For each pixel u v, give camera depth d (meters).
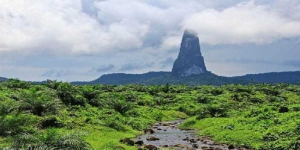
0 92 42.31
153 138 27.66
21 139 17.16
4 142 19.42
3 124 21.58
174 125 41.28
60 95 40.84
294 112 30.33
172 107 57.94
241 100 65.44
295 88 89.00
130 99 60.28
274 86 95.88
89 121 30.45
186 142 26.34
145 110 50.66
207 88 89.56
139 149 21.33
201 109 47.22
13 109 28.28
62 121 27.48
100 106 43.41
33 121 25.30
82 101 41.47
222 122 33.81
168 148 22.94
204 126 35.81
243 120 31.78
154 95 73.12
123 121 35.12
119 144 22.55
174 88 89.06
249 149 22.61
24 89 51.62
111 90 73.69
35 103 29.88
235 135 26.47
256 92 77.56
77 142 17.69
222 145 24.73
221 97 67.69
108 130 28.91
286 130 23.53
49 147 16.50
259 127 27.14
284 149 19.97
